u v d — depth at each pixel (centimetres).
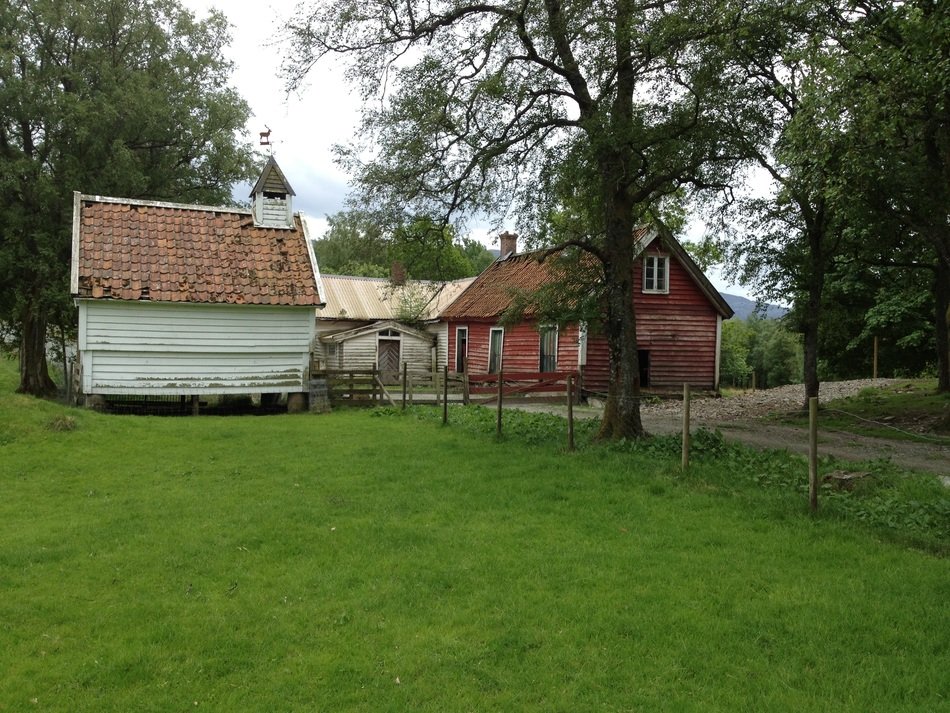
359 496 912
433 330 3709
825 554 664
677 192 1415
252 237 2111
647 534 736
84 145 2225
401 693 436
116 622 538
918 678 441
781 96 1284
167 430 1473
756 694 428
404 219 1377
